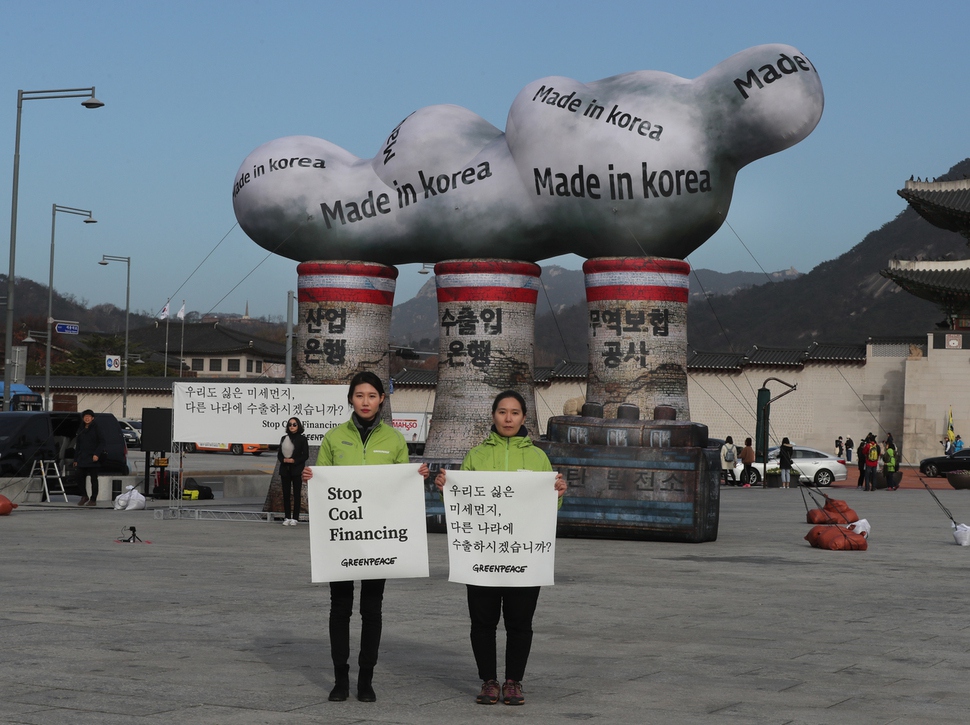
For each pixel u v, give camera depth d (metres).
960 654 8.85
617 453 17.41
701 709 6.93
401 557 7.27
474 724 6.55
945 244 166.50
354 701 7.09
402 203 19.22
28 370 101.19
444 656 8.58
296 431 19.44
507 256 18.94
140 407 78.56
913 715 6.84
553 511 7.28
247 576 12.86
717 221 17.84
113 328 175.12
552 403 63.47
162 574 12.95
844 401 60.84
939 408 58.53
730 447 42.09
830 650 8.96
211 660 8.21
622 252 18.05
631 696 7.29
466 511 7.30
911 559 15.82
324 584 12.23
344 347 19.77
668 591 12.14
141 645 8.73
